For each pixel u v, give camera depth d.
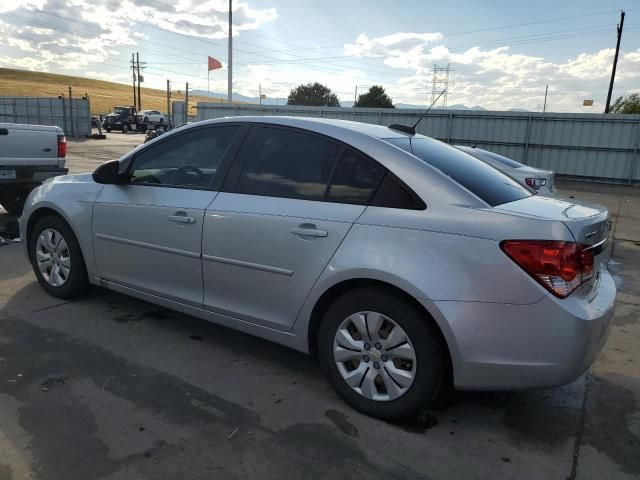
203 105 25.61
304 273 3.08
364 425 2.90
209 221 3.47
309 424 2.89
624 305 5.28
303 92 79.19
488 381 2.66
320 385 3.33
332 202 3.06
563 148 19.20
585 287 2.68
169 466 2.49
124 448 2.61
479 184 3.00
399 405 2.86
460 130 20.53
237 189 3.46
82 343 3.77
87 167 16.36
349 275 2.89
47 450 2.56
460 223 2.69
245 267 3.33
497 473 2.55
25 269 5.43
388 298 2.82
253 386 3.28
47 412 2.88
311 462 2.56
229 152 3.58
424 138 3.66
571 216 2.76
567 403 3.25
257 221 3.25
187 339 3.93
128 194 3.97
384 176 2.96
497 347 2.60
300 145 3.31
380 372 2.91
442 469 2.56
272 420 2.91
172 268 3.74
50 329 3.98
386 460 2.61
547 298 2.52
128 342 3.83
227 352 3.74
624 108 32.66
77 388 3.15
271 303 3.27
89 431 2.73
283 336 3.28
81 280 4.45
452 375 2.84
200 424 2.84
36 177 7.52
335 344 3.05
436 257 2.69
